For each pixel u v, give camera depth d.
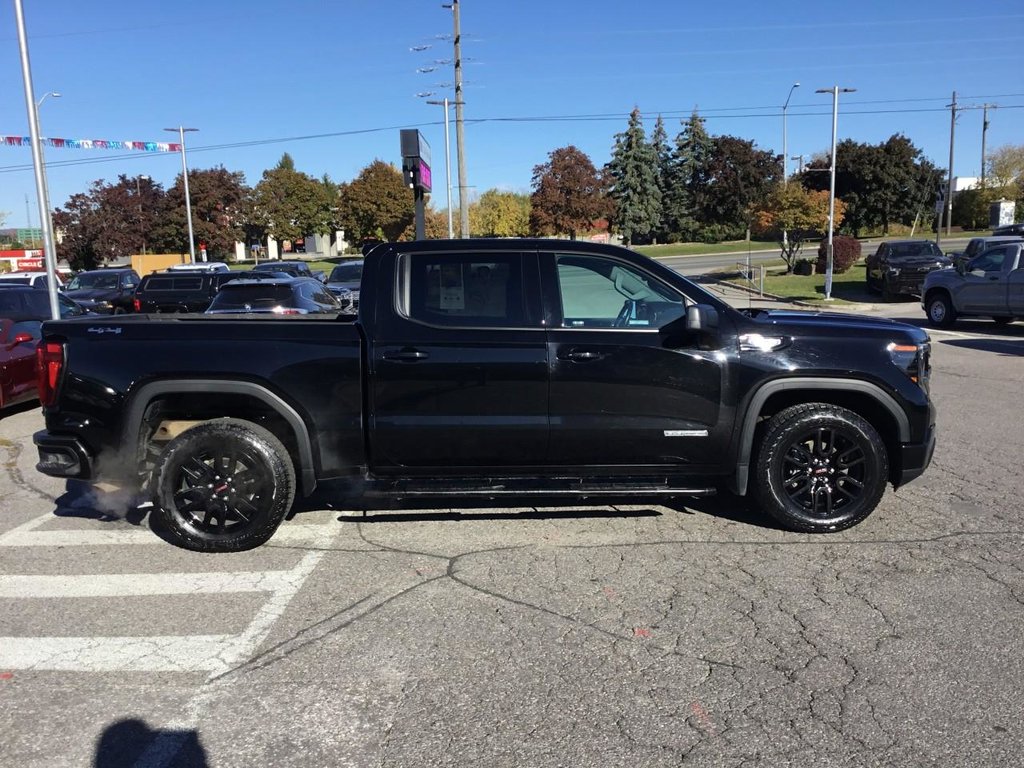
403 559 4.91
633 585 4.47
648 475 5.13
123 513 5.91
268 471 4.92
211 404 5.12
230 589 4.52
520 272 4.97
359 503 5.95
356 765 2.95
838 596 4.28
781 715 3.21
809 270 35.78
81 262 53.62
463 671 3.59
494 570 4.71
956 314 17.23
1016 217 59.38
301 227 76.62
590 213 56.97
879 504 5.79
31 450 8.16
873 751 2.98
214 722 3.24
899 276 23.45
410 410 4.89
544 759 2.96
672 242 69.81
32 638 3.97
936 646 3.73
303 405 4.88
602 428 4.92
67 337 4.91
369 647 3.82
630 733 3.11
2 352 9.70
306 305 12.41
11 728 3.21
